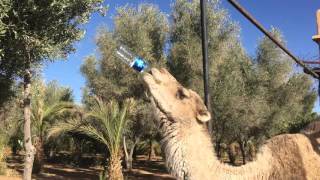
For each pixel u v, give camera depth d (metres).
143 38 22.62
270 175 4.28
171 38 23.33
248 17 5.33
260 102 24.81
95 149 29.12
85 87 25.69
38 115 23.52
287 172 4.25
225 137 26.12
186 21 22.62
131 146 27.05
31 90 13.01
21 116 22.97
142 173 28.48
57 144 33.72
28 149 12.31
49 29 10.03
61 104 23.44
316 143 4.45
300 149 4.32
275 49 25.45
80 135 26.84
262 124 25.92
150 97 4.39
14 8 9.34
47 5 9.50
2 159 24.25
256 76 25.48
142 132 25.31
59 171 27.09
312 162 4.30
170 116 4.26
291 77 26.72
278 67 25.66
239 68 25.53
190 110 4.28
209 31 22.11
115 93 22.67
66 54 11.01
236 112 23.86
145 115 22.89
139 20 23.30
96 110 17.89
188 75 22.77
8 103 13.98
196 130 4.24
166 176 27.53
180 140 4.20
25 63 10.66
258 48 26.09
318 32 6.34
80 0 10.36
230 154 30.64
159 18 23.80
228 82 23.78
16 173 23.58
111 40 23.14
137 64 4.71
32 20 9.83
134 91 23.02
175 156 4.19
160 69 4.48
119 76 23.12
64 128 18.42
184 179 4.12
